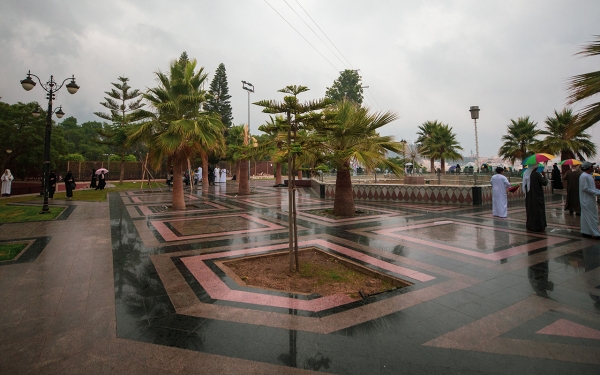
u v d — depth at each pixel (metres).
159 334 3.06
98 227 8.61
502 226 8.61
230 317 3.41
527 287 4.23
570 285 4.30
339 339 2.97
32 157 31.05
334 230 8.20
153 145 11.58
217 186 27.36
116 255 5.87
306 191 21.66
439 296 3.96
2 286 4.33
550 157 7.65
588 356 2.68
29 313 3.52
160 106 10.69
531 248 6.24
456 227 8.52
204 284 4.38
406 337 3.00
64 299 3.90
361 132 9.16
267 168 51.25
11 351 2.78
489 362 2.61
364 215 10.73
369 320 3.34
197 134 10.73
